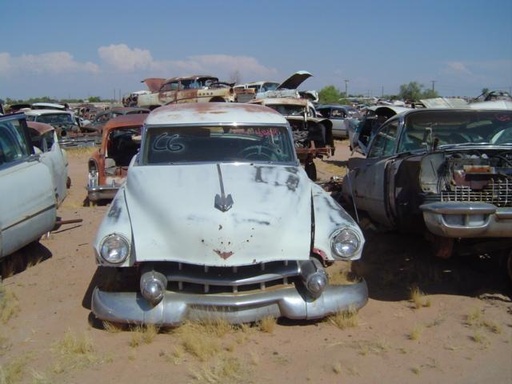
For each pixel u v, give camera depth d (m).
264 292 4.18
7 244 5.19
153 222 4.24
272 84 24.64
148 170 4.95
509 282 4.96
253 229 4.07
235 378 3.57
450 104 9.60
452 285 5.22
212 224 4.04
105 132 9.46
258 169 4.97
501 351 3.94
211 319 4.10
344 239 4.26
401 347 4.01
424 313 4.60
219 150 5.29
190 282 4.11
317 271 4.11
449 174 4.61
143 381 3.56
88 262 6.02
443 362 3.79
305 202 4.57
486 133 5.97
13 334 4.25
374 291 5.09
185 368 3.71
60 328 4.34
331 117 23.11
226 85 22.78
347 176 7.05
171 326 4.12
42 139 8.20
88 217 8.26
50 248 6.57
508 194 4.52
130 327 4.24
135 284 4.93
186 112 5.70
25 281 5.44
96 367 3.73
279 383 3.53
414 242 6.52
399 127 6.06
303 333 4.20
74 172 14.51
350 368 3.70
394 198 5.28
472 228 4.32
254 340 4.08
